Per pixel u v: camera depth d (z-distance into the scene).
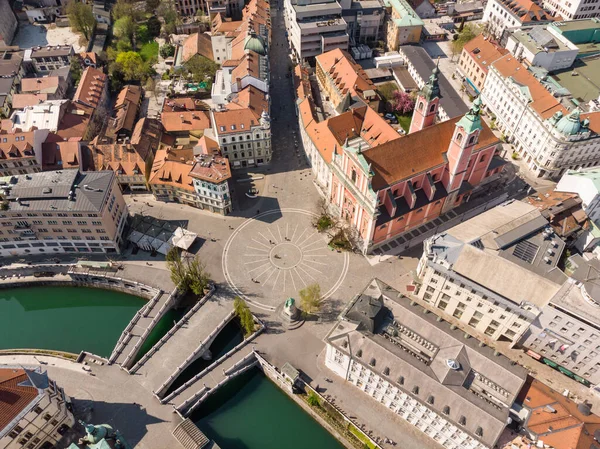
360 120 163.25
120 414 108.94
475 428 92.56
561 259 136.00
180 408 109.81
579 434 92.69
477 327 126.12
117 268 138.75
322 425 111.56
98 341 129.62
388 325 108.38
